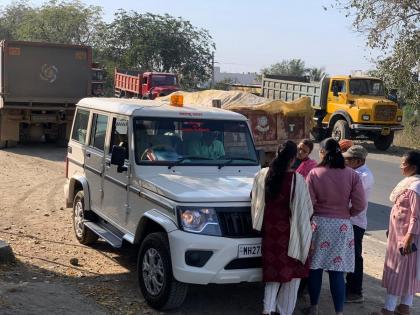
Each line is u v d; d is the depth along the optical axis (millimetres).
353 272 5414
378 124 21234
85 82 17766
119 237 6305
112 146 6531
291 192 4828
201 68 50969
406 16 23578
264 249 4898
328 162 5133
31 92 17094
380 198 12219
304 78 26734
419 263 5184
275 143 10852
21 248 7105
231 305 5570
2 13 64875
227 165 6113
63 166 14570
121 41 49781
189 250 4840
